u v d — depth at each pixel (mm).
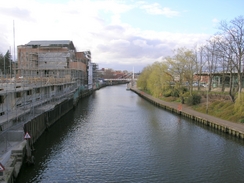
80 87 98812
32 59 88500
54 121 44156
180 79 65500
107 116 52812
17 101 36625
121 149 30219
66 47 99312
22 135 25703
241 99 41406
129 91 141000
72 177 22281
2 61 97312
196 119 46438
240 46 46125
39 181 21328
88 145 31578
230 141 33625
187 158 27422
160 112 58594
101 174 23000
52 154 27891
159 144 32406
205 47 132750
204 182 21844
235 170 24344
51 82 54250
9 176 17781
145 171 23906
